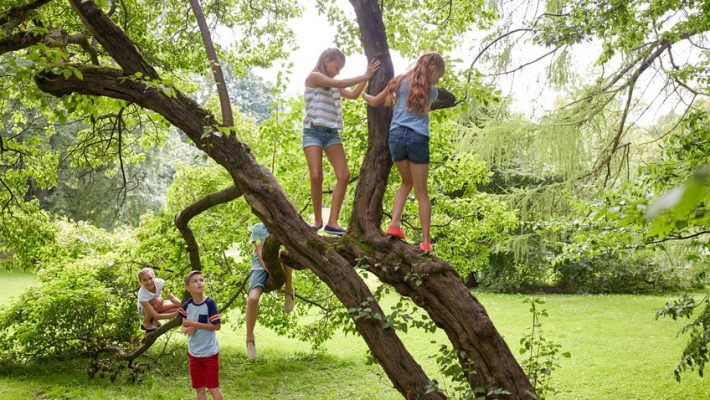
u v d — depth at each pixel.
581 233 7.75
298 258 4.36
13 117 11.20
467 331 3.91
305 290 10.64
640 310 17.44
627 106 9.37
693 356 5.88
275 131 8.59
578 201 8.26
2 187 10.62
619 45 8.14
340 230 4.51
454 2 9.12
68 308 10.02
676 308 6.24
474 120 11.28
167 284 9.88
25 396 8.36
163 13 10.90
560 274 22.56
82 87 4.37
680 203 1.14
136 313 10.27
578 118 9.90
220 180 10.74
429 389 3.90
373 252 4.27
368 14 4.51
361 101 9.28
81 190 25.09
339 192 4.52
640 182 7.21
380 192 4.46
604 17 7.71
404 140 4.08
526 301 4.98
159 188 28.02
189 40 10.76
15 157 10.96
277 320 11.29
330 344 13.43
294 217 4.39
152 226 9.77
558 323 15.35
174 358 11.09
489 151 10.47
